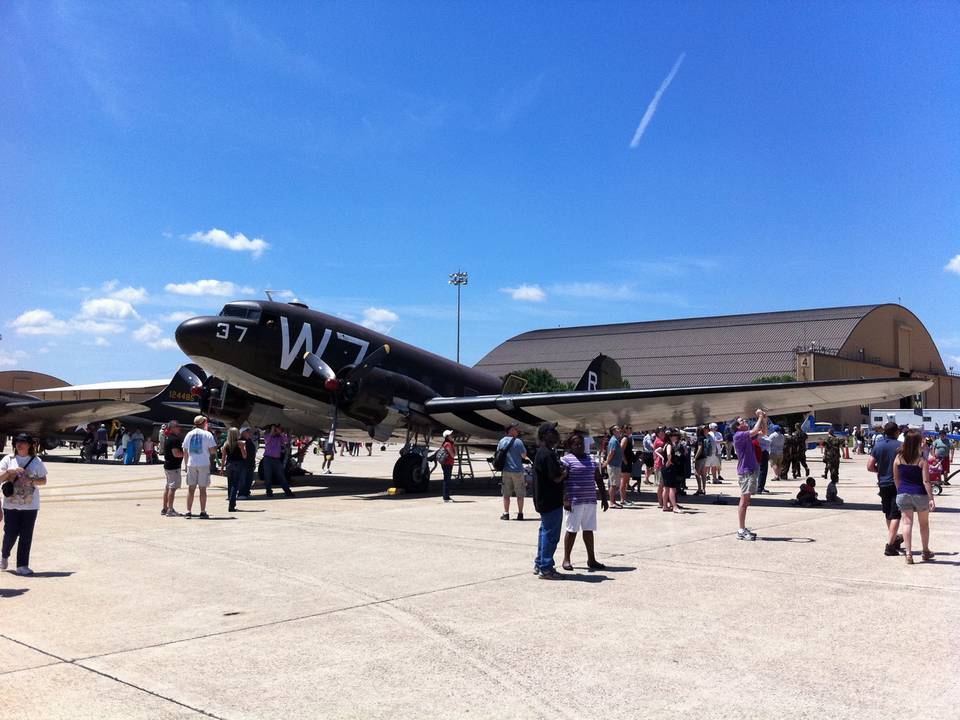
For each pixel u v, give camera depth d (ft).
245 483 60.75
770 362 293.02
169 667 17.90
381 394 62.23
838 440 57.21
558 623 21.84
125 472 94.27
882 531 40.68
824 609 23.30
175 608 23.49
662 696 15.98
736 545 35.99
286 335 61.87
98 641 19.94
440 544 36.24
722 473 97.19
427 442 69.21
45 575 28.45
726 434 129.08
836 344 288.92
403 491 65.21
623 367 326.65
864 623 21.63
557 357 352.08
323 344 63.93
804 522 44.88
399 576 28.48
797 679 16.97
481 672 17.60
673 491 51.24
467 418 67.00
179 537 38.29
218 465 87.30
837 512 50.67
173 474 47.83
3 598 24.70
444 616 22.62
